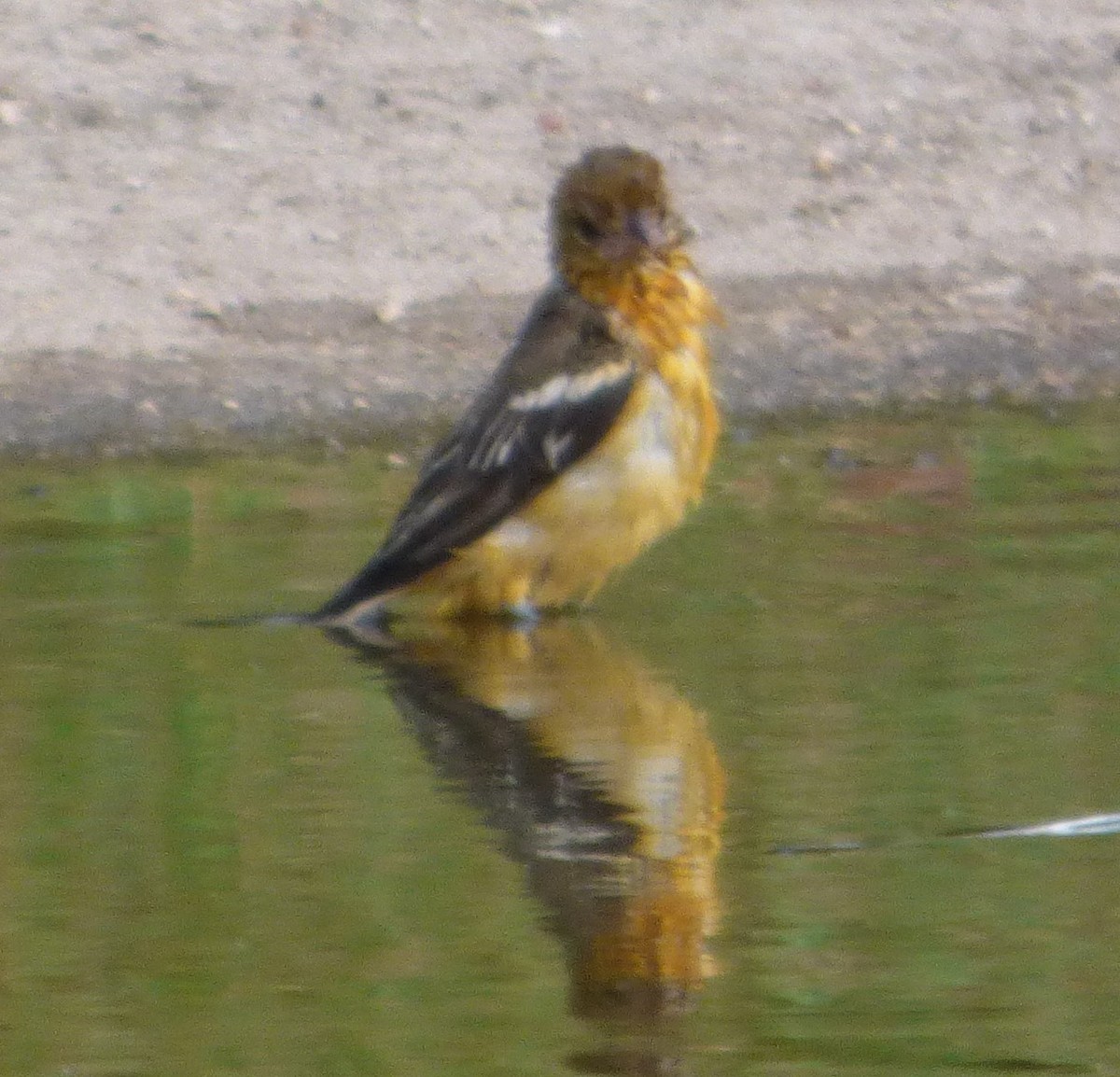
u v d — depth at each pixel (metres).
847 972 7.27
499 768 9.26
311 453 16.06
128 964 7.43
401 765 9.31
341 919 7.77
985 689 10.12
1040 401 17.11
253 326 18.58
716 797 8.86
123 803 8.93
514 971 7.35
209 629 11.28
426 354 17.95
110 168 20.77
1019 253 20.00
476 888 8.03
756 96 22.17
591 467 11.49
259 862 8.28
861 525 13.14
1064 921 7.66
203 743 9.58
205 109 21.61
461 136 21.36
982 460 14.95
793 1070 6.61
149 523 13.61
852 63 22.72
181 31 22.80
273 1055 6.78
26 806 8.90
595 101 21.97
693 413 11.74
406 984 7.23
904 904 7.81
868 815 8.65
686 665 10.58
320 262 19.58
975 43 23.11
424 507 11.66
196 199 20.41
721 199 20.75
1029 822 8.55
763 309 18.97
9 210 20.17
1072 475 14.41
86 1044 6.86
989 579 11.91
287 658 10.85
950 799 8.80
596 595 11.87
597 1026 6.88
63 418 16.83
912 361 17.86
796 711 9.86
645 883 8.04
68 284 19.14
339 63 22.41
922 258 19.95
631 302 11.55
